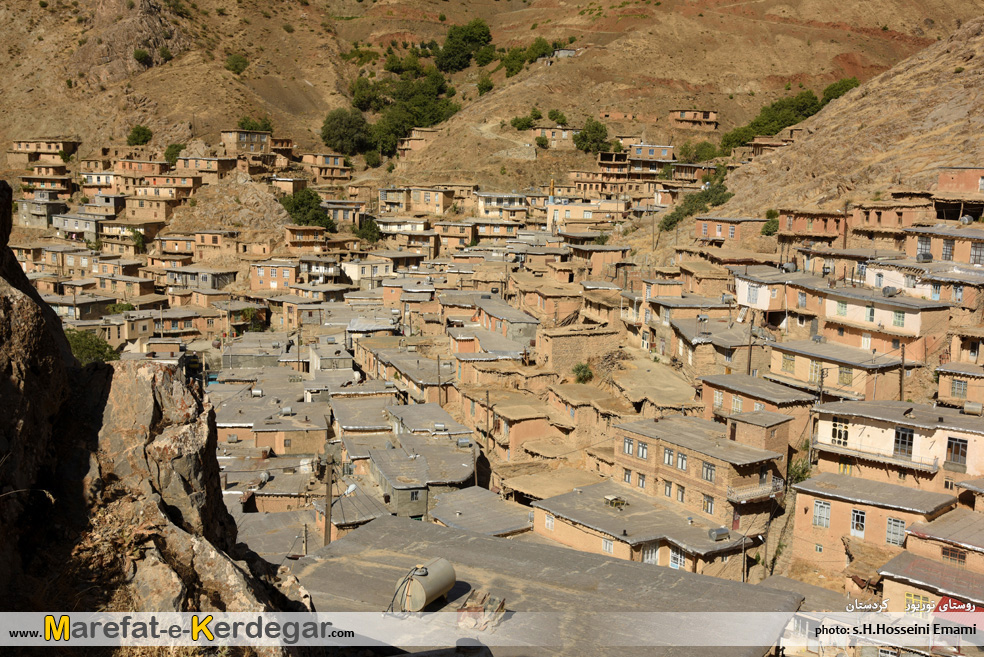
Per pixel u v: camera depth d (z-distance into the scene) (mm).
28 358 15203
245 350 108250
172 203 171250
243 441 77312
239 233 155500
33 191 186250
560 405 70000
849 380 61062
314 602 21297
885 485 49875
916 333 61688
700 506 52281
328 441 75375
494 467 64188
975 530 44625
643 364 77375
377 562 23891
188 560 15445
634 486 57094
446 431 69000
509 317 90062
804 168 112750
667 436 55531
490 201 172500
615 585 22500
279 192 176375
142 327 120062
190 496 16484
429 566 21203
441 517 55688
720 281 82812
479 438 70938
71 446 16094
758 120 180750
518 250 126938
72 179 187875
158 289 147750
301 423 76938
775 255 89062
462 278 117875
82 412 16547
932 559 43781
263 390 90812
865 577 44500
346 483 63312
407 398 82000
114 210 172625
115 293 139125
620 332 84812
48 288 139000
